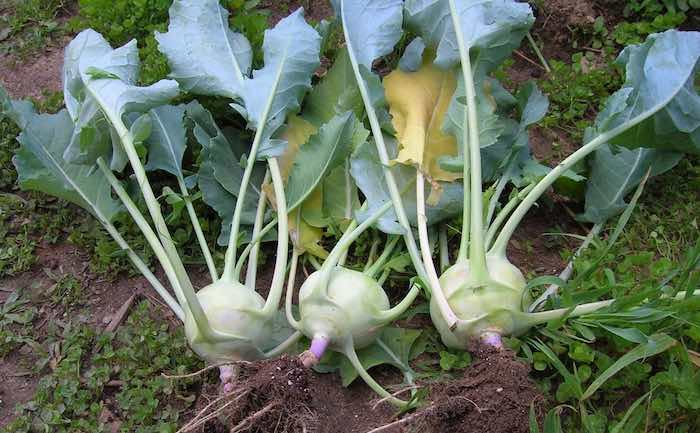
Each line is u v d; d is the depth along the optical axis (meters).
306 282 0.84
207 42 1.00
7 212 1.01
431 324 0.91
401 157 0.94
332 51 1.19
